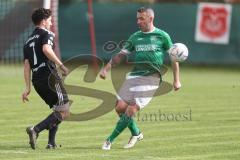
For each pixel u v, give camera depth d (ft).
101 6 313.94
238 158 113.60
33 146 119.44
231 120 159.53
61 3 314.14
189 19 310.86
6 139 132.26
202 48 311.27
